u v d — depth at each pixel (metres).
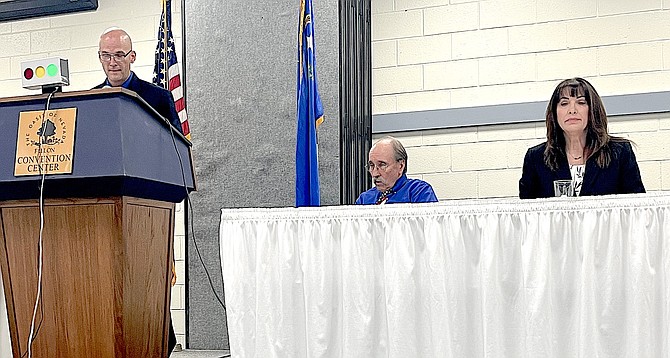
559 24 4.21
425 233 1.63
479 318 1.60
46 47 5.22
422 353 1.63
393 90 4.48
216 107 4.25
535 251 1.58
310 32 3.37
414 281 1.63
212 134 4.25
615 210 1.55
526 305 1.57
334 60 4.02
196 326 4.26
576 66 4.17
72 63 5.16
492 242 1.59
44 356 1.68
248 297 1.73
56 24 5.21
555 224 1.58
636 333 1.52
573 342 1.56
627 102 4.02
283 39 4.17
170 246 1.90
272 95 4.17
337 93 4.01
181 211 4.78
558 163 2.78
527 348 1.57
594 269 1.55
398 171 3.40
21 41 5.28
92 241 1.65
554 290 1.57
